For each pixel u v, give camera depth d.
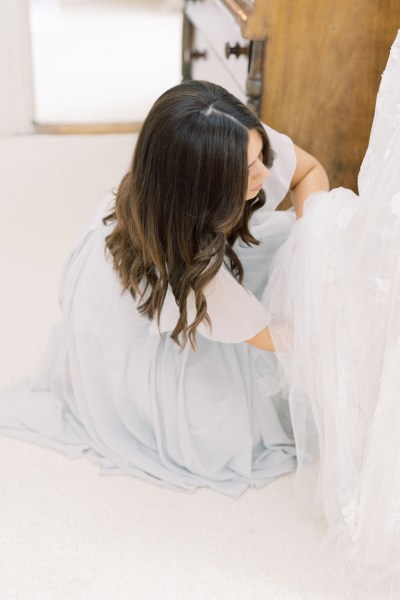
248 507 1.40
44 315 1.87
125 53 3.71
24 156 2.68
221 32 1.92
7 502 1.39
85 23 4.10
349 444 1.20
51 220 2.29
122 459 1.48
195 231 1.12
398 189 1.01
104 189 2.49
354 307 1.11
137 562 1.29
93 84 3.32
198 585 1.25
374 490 1.16
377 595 1.22
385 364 1.09
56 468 1.46
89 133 2.90
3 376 1.69
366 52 1.68
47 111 3.03
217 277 1.22
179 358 1.41
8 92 2.79
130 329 1.41
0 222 2.26
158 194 1.10
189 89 1.08
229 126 1.06
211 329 1.29
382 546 1.20
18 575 1.26
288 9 1.62
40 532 1.33
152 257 1.17
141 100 3.19
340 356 1.16
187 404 1.42
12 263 2.07
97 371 1.46
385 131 1.05
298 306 1.21
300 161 1.46
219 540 1.33
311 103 1.74
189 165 1.06
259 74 1.69
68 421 1.56
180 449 1.45
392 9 1.63
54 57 3.60
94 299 1.42
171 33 4.01
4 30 2.68
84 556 1.29
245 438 1.45
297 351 1.24
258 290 1.47
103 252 1.41
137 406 1.47
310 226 1.21
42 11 4.23
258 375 1.46
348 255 1.12
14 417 1.57
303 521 1.37
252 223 1.46
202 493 1.42
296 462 1.48
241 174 1.08
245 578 1.26
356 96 1.73
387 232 1.04
